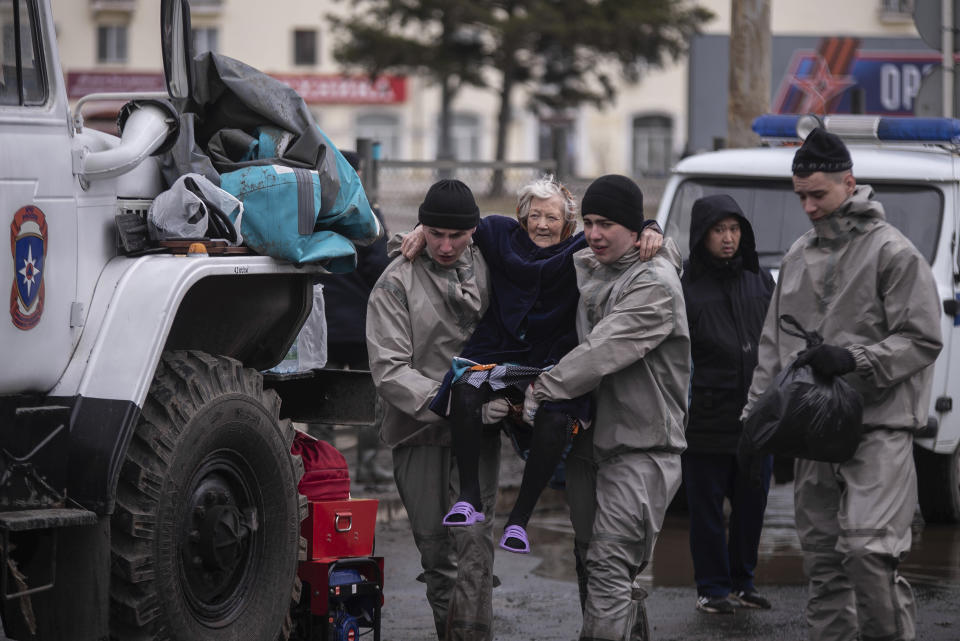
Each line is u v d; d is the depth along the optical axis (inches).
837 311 388.8
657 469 378.0
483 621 370.0
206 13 4040.4
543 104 3282.5
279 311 414.3
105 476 332.8
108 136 382.0
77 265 347.3
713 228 507.2
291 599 394.3
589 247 380.8
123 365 342.3
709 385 499.8
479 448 367.2
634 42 3085.6
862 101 1229.1
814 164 386.9
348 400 453.1
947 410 655.1
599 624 369.1
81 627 339.0
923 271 378.9
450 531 385.7
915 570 583.2
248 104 401.7
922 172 668.7
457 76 3166.8
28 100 335.6
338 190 401.4
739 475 504.7
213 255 373.4
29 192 330.6
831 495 398.3
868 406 387.2
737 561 513.3
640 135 4227.4
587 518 394.9
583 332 376.8
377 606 416.2
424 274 387.9
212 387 365.1
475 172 1031.6
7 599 316.2
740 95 905.5
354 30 3122.5
